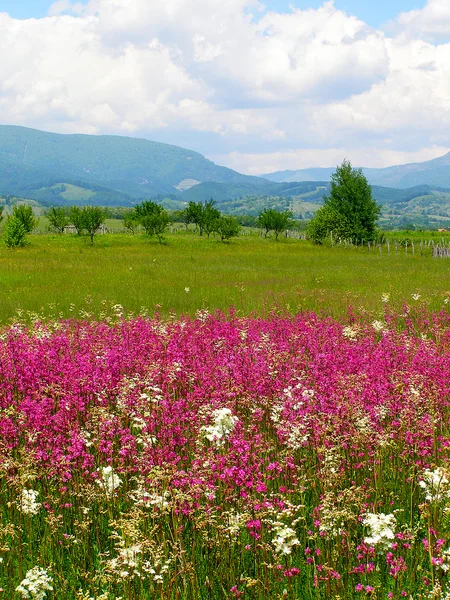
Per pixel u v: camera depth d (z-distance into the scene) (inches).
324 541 237.0
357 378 354.3
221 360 399.9
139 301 952.9
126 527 206.5
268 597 216.7
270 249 2524.6
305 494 275.7
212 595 222.5
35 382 347.9
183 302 948.6
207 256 1983.3
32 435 263.1
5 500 261.3
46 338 482.6
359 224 3093.0
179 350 431.2
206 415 288.8
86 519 252.7
